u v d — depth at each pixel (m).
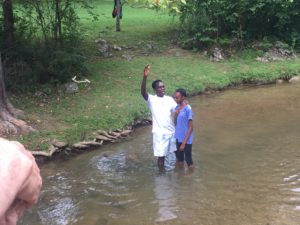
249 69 14.13
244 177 6.70
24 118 8.97
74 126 8.88
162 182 6.66
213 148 8.08
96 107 10.02
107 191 6.40
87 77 12.06
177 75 13.12
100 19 21.30
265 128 9.25
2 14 11.70
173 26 18.95
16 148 0.80
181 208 5.75
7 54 11.21
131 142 8.64
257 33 16.61
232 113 10.50
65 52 11.38
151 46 15.77
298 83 13.59
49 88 10.86
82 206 5.94
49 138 8.20
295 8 16.11
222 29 16.44
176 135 7.15
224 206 5.76
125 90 11.39
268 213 5.52
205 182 6.57
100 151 8.14
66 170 7.26
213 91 12.66
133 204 5.95
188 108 7.03
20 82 10.84
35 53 11.63
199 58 15.00
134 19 21.61
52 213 5.76
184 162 7.48
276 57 15.34
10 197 0.74
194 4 15.88
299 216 5.42
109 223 5.44
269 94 12.34
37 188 0.80
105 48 14.70
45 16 12.56
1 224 0.77
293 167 7.05
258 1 15.83
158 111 7.14
